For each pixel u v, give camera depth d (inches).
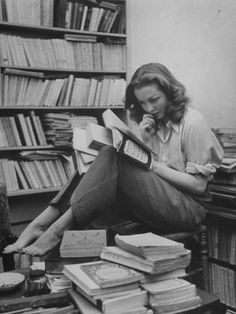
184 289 42.8
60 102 120.5
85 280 41.7
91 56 125.6
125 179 65.5
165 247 43.8
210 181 76.0
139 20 123.5
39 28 115.6
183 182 68.3
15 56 113.0
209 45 96.0
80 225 62.5
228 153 77.5
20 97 114.3
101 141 64.6
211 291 77.6
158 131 76.3
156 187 66.1
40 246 60.9
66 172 122.2
